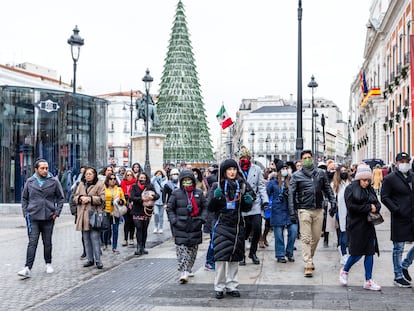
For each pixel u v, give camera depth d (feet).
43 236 29.43
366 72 215.72
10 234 45.83
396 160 24.49
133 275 28.50
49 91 64.90
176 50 179.32
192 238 26.32
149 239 44.27
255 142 407.03
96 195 31.14
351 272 28.14
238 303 21.79
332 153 462.60
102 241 39.68
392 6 130.41
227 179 22.90
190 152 174.70
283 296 22.84
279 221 31.45
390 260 31.27
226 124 63.77
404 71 114.52
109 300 22.76
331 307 20.83
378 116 160.86
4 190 64.13
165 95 178.60
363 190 23.57
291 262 31.55
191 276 27.91
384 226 49.62
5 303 22.71
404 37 120.47
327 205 34.55
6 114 63.77
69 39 67.15
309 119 403.75
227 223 22.53
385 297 22.34
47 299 23.47
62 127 65.87
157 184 48.47
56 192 29.50
